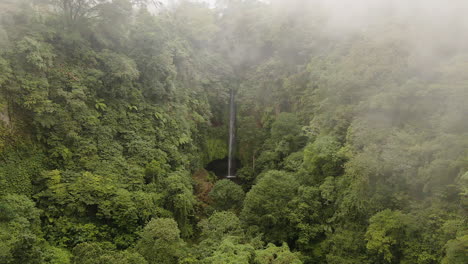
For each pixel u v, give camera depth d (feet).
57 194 63.41
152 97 101.81
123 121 87.71
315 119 96.43
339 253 61.93
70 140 71.82
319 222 73.97
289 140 116.16
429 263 48.06
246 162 149.79
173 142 102.73
